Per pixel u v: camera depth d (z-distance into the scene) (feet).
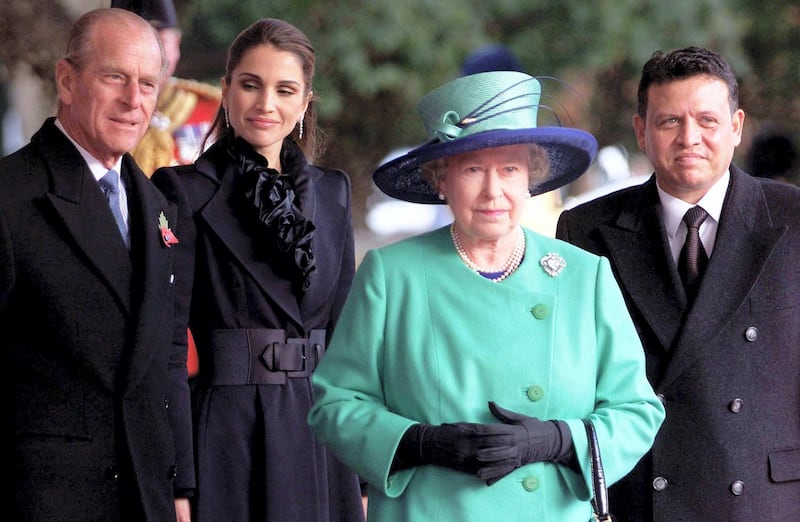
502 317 53.16
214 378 65.67
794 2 171.22
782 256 60.44
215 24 146.92
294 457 65.67
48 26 103.55
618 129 167.63
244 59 68.08
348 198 71.26
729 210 61.11
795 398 60.18
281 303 66.13
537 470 52.03
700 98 59.47
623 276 61.57
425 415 52.70
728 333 59.88
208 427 65.10
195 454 64.69
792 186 62.64
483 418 52.47
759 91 174.81
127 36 56.44
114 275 55.26
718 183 61.77
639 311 60.90
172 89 84.12
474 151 52.29
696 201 61.72
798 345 60.18
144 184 58.29
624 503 60.95
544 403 52.60
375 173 55.11
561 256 54.70
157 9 82.58
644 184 63.77
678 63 59.93
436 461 51.24
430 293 53.83
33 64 104.83
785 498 59.77
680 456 59.77
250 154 67.92
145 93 57.11
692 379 59.77
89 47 56.18
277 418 65.41
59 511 53.62
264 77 67.67
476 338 53.06
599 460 51.49
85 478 54.24
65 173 55.31
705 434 59.57
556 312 53.57
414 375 52.95
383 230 184.96
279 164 69.72
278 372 65.92
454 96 53.52
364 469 52.24
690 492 59.67
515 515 51.65
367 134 159.12
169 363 62.59
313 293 67.56
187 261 64.75
